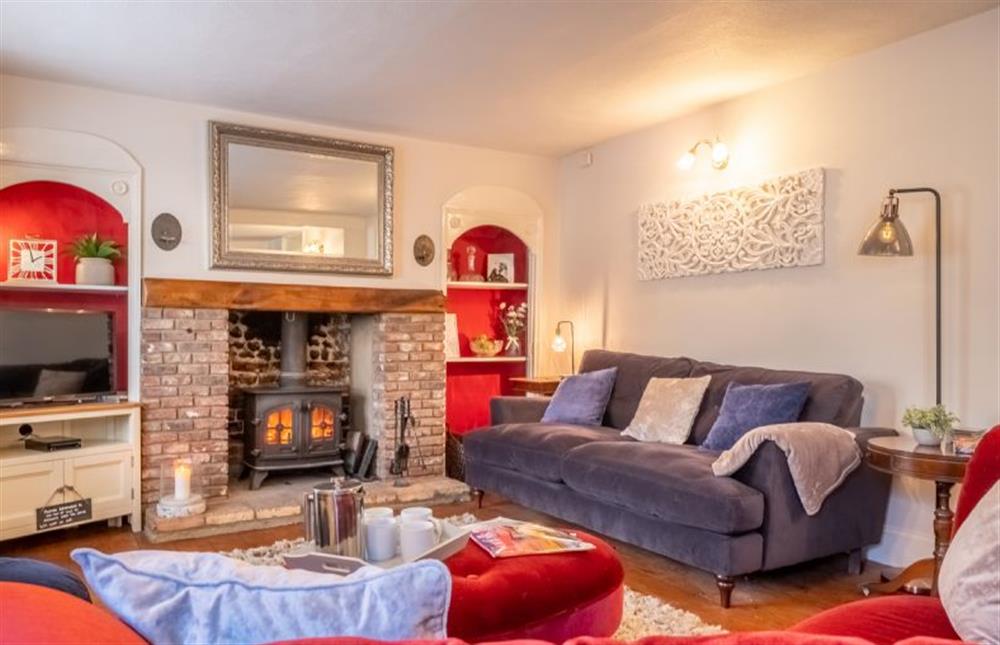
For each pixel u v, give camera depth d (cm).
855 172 367
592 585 195
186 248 444
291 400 483
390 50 358
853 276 367
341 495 207
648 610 282
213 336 442
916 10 312
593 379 459
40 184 418
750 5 307
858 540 326
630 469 332
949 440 281
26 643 83
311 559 182
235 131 455
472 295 592
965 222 321
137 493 412
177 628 98
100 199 432
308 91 421
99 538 394
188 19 321
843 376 350
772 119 411
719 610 288
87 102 413
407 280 525
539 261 582
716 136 447
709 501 291
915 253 339
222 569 106
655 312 494
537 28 331
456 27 330
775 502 296
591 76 395
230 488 467
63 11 311
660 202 486
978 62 316
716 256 441
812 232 384
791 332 399
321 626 95
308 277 484
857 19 321
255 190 465
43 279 407
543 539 217
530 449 399
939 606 166
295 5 307
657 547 321
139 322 427
